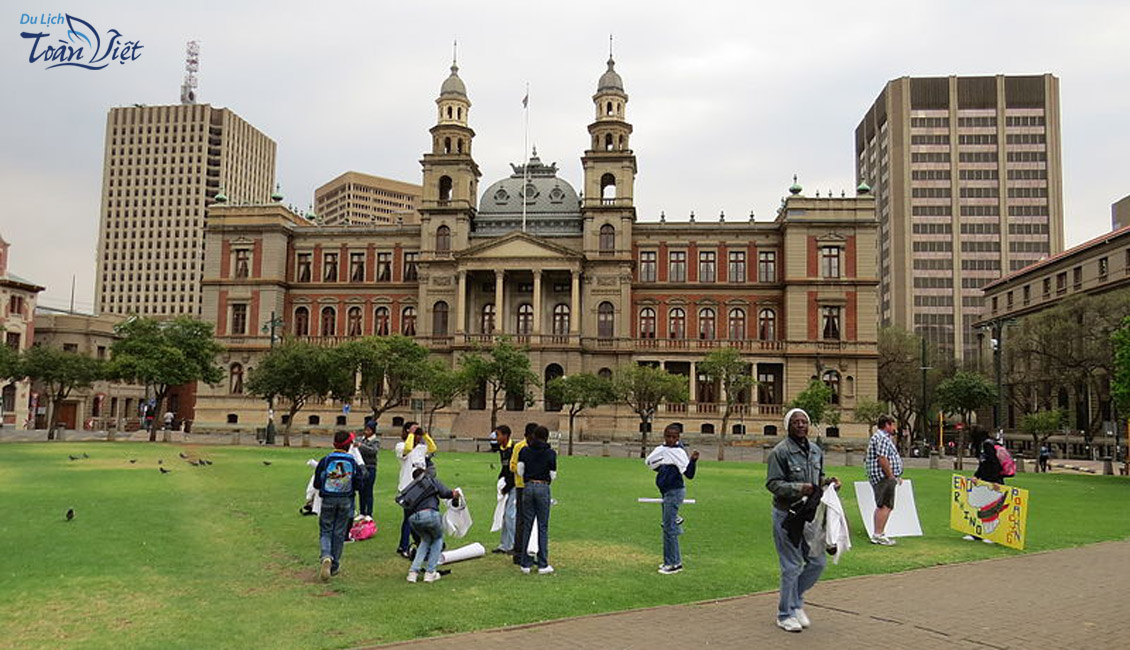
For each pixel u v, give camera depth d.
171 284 194.50
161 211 196.50
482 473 33.38
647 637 10.01
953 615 11.30
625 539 17.45
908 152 153.38
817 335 76.06
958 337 147.88
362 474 13.95
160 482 27.03
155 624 10.31
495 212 85.56
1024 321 66.75
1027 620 11.05
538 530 14.08
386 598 11.93
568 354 76.44
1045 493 31.19
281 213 84.06
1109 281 77.50
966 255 149.62
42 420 89.62
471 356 61.94
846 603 11.97
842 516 11.68
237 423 80.62
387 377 60.12
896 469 18.16
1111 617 11.23
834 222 76.75
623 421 76.00
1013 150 150.88
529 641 9.77
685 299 80.31
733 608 11.55
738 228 80.50
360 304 83.75
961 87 153.50
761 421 75.69
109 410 97.56
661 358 78.38
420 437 17.31
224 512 20.39
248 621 10.53
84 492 23.89
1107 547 17.44
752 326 79.31
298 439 67.44
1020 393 79.94
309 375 54.97
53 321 94.50
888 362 91.69
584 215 80.19
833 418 65.00
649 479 32.69
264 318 82.06
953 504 19.27
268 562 14.45
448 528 15.16
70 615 10.67
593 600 11.92
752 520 20.67
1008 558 15.89
